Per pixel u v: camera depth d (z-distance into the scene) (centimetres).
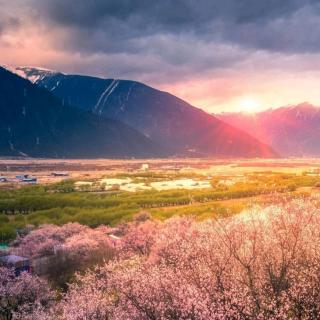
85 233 6381
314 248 1700
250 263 1675
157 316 1634
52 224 7962
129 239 4775
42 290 3619
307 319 1451
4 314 3309
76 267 4462
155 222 6350
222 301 1549
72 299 2298
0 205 11250
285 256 1641
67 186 16538
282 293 1495
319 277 1587
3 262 5228
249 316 1487
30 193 14462
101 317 2030
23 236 7450
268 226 1866
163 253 2645
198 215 7562
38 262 5138
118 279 2020
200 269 1719
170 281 1736
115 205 11388
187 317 1543
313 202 2131
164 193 12950
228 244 1784
